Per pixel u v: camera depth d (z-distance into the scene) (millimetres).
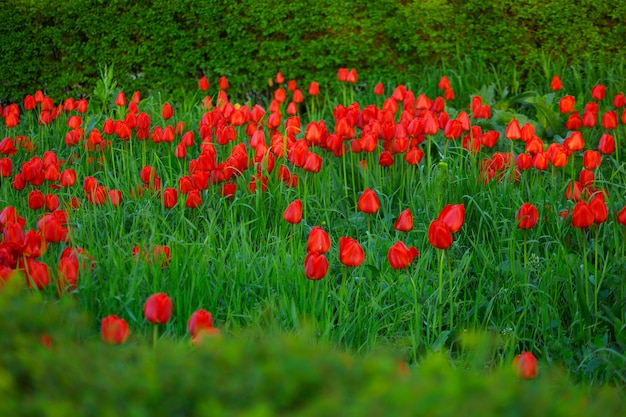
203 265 3789
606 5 7289
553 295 4012
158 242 4184
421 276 4121
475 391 1824
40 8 7387
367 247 4414
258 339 3322
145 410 1812
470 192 4891
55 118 6371
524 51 7371
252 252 4207
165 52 7445
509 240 4234
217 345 2098
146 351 2191
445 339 3611
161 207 4738
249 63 7441
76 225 4387
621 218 3883
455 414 1730
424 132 5129
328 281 4035
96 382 1911
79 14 7367
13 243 3441
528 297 3918
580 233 4332
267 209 4852
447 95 6652
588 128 6230
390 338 3676
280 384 1850
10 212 3848
